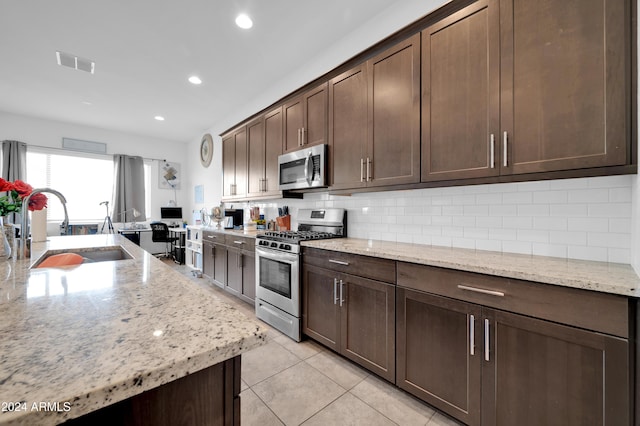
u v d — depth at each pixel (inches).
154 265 48.4
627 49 43.1
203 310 26.8
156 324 23.4
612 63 44.1
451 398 53.7
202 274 177.9
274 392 64.9
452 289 53.4
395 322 63.0
